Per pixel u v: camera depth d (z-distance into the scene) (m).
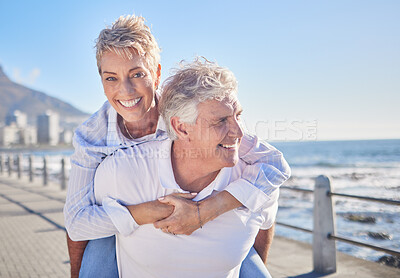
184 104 1.31
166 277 1.47
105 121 1.85
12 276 4.34
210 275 1.48
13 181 16.20
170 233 1.41
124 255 1.52
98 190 1.47
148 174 1.42
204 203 1.37
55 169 18.83
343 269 4.54
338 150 64.44
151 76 1.76
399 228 8.75
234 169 1.54
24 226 6.99
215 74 1.31
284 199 13.29
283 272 4.40
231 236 1.44
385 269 4.54
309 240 6.96
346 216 10.24
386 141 93.12
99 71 1.76
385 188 19.98
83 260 1.62
